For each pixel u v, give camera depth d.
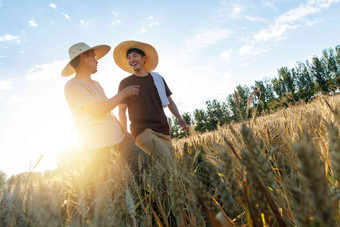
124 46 3.99
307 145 0.41
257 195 0.52
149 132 2.89
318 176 0.30
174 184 0.71
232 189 0.53
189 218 0.87
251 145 0.47
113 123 2.79
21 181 0.72
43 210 0.38
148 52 4.02
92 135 2.54
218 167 0.85
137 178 1.65
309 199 0.38
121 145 2.53
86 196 0.83
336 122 0.69
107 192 0.57
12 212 0.65
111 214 0.53
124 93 2.65
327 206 0.29
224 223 0.66
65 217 0.72
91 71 3.09
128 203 0.76
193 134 3.70
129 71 4.33
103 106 2.55
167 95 4.03
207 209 0.54
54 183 0.68
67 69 3.21
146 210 1.08
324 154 0.85
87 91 2.75
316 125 1.41
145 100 3.24
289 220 0.70
